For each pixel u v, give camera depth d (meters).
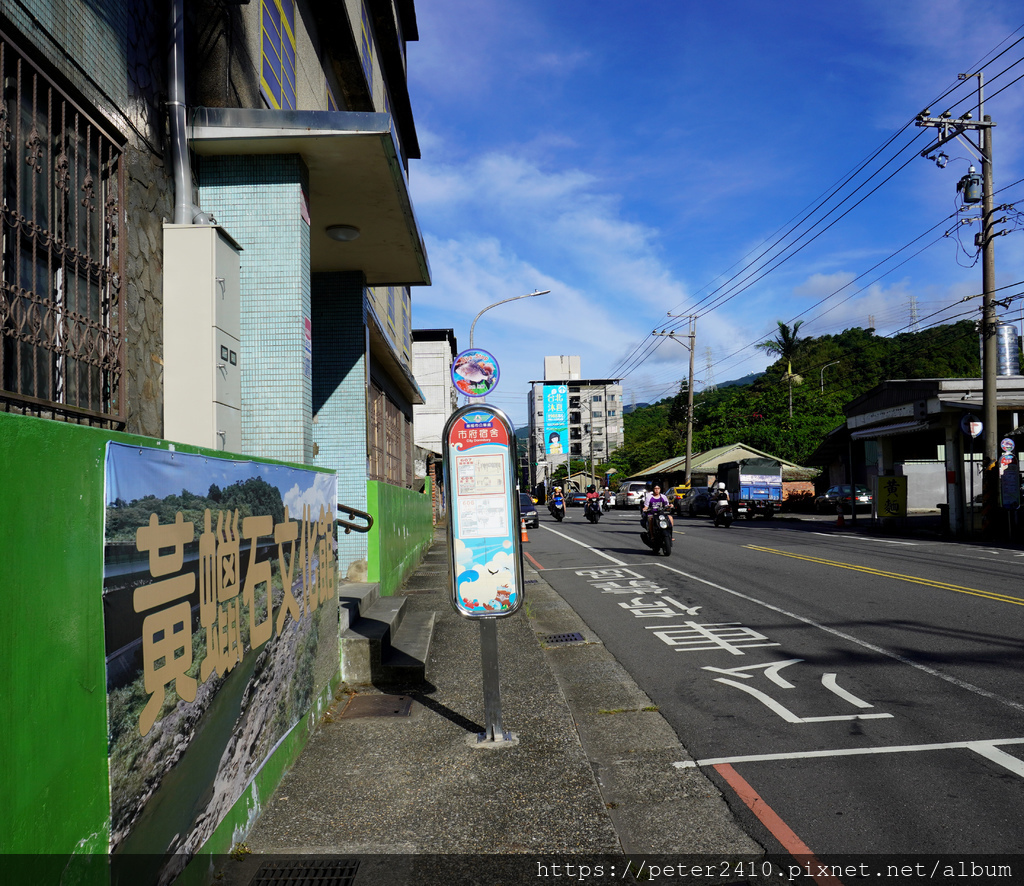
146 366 5.34
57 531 2.02
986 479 19.56
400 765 4.44
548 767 4.39
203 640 3.03
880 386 25.17
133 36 5.30
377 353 13.75
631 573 13.60
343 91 12.52
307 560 4.87
